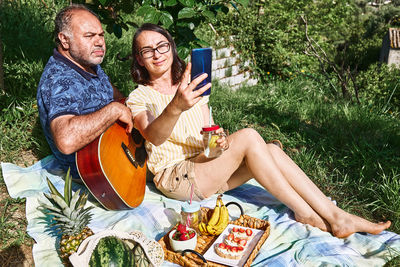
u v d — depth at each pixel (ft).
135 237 7.05
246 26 31.89
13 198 9.59
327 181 12.71
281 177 9.00
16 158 11.60
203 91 6.89
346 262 7.88
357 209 11.34
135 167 9.57
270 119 18.84
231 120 17.62
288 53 33.78
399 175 12.62
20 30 18.49
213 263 7.36
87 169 8.41
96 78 10.20
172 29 11.80
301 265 7.80
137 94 9.21
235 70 30.12
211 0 11.80
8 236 8.31
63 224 7.02
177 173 9.47
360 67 79.97
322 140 16.02
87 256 6.52
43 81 9.05
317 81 30.99
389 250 8.29
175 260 7.59
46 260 7.58
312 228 8.97
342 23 44.91
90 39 9.39
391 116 21.71
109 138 8.90
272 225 9.20
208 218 8.98
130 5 12.41
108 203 8.94
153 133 7.95
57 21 9.29
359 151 14.52
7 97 13.43
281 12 35.65
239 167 9.95
